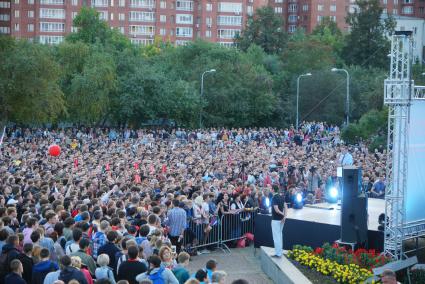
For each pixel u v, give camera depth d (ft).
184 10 490.90
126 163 110.42
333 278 60.13
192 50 317.22
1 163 109.50
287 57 343.46
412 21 455.63
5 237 48.75
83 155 124.88
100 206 61.98
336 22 517.14
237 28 494.18
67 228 52.26
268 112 288.30
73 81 240.53
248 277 67.46
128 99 254.06
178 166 108.88
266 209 80.07
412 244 72.38
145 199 67.26
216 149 151.23
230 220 80.28
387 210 68.08
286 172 112.06
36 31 474.08
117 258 48.08
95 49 266.77
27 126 231.50
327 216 77.46
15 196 67.92
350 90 291.79
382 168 111.04
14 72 195.62
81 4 476.95
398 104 65.41
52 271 44.11
